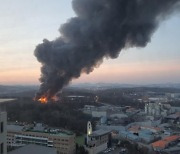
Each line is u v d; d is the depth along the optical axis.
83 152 166.12
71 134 163.62
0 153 44.88
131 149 182.75
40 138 162.00
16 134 169.00
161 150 194.75
